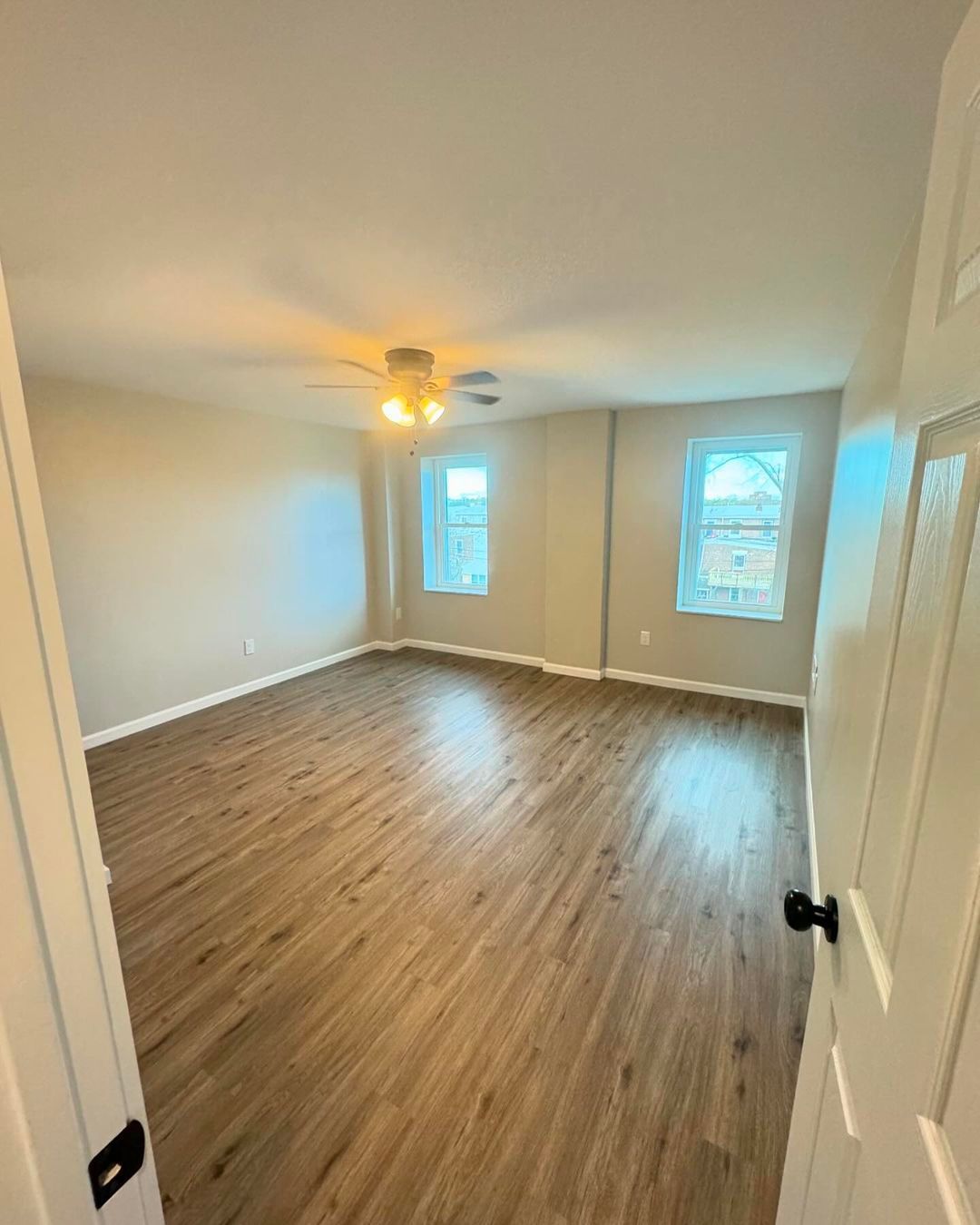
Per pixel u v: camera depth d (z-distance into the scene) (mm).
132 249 1567
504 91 986
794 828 2625
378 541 5637
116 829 2617
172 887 2221
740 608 4375
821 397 3729
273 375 3061
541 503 4941
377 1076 1475
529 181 1266
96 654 3510
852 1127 633
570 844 2498
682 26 848
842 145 1144
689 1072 1483
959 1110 417
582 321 2197
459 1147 1312
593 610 4746
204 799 2889
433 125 1079
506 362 2822
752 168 1223
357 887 2213
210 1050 1549
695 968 1822
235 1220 1186
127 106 1006
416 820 2689
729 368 2988
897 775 623
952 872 463
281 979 1783
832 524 3240
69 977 494
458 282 1813
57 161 1168
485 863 2365
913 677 598
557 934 1972
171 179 1243
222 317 2111
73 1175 502
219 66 915
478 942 1934
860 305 1998
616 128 1091
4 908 446
